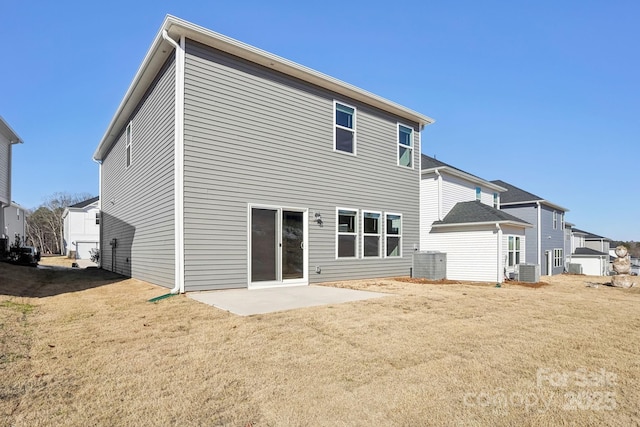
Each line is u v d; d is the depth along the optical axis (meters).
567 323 5.75
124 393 2.96
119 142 13.58
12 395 2.86
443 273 12.54
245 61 8.85
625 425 2.58
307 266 9.82
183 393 2.97
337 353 4.02
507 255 14.09
